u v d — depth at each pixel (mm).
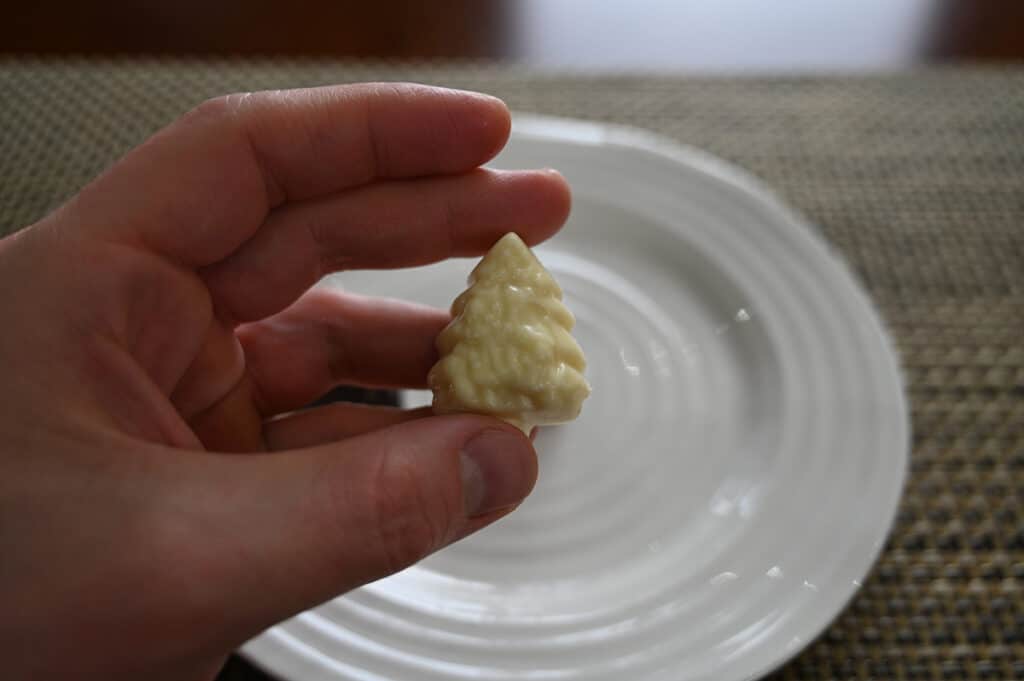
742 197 294
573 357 211
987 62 361
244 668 231
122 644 180
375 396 278
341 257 247
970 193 320
